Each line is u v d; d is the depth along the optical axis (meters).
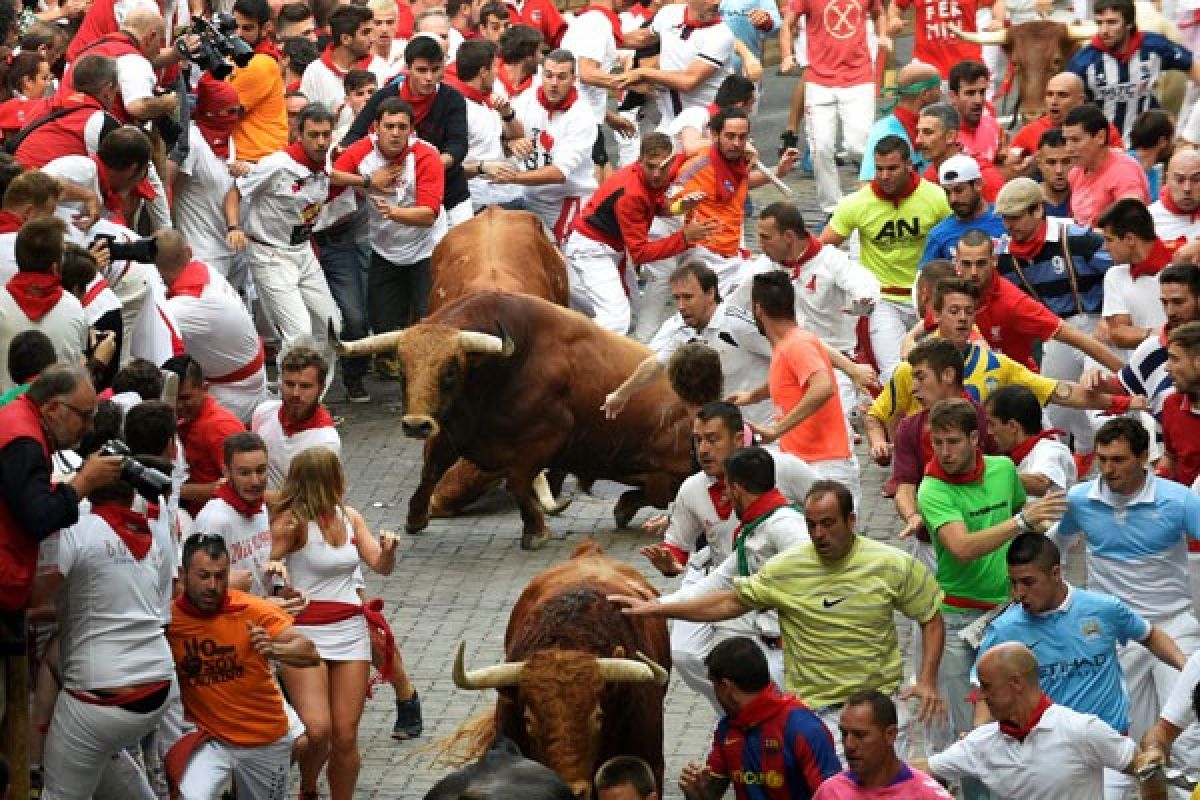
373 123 28.14
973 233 21.66
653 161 27.23
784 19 35.19
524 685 15.52
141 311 20.62
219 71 25.09
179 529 18.91
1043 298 23.45
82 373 15.37
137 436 16.66
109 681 16.09
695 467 23.83
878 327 24.98
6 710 15.68
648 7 36.50
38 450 15.15
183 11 27.94
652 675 15.58
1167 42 31.20
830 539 16.09
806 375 19.56
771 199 36.12
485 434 23.67
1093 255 23.22
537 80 31.16
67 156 21.48
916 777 14.64
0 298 17.64
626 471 24.38
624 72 34.41
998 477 17.41
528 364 23.56
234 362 22.73
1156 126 27.95
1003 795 15.65
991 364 20.23
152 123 25.19
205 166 27.11
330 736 17.64
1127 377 20.80
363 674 17.91
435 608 22.45
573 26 33.56
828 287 23.69
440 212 28.38
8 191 18.98
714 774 15.65
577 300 28.42
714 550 17.98
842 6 34.31
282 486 18.58
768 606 16.48
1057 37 33.69
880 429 20.48
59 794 16.28
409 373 22.89
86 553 15.96
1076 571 22.69
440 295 26.08
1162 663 17.61
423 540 24.44
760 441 19.88
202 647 16.62
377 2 32.00
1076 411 23.45
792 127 36.44
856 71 34.53
